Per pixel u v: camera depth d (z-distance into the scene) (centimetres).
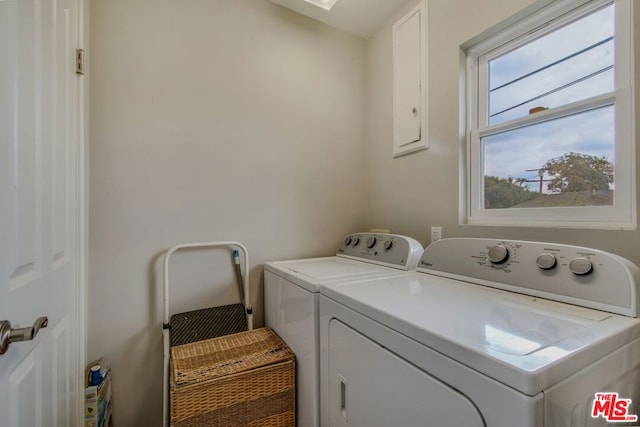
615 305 75
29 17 79
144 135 147
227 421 115
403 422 71
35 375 81
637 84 97
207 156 163
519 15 127
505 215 138
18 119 72
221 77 168
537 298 90
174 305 154
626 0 101
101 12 138
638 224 95
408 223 185
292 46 192
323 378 108
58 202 101
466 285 109
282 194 187
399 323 73
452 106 156
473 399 55
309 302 116
